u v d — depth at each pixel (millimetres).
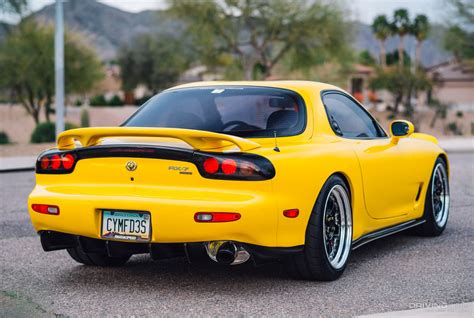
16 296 4637
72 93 37000
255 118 4938
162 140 4684
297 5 36031
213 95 5219
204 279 5027
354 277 5070
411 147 6270
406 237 6738
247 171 4324
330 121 5246
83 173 4637
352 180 5133
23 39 34125
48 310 4289
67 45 35344
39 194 4719
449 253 5961
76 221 4582
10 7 33344
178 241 4395
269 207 4355
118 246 4645
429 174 6535
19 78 33844
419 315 4086
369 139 5750
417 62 71625
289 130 4879
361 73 66250
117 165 4527
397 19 74875
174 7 35750
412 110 51688
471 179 12344
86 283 4996
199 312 4203
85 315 4176
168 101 5289
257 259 4547
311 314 4141
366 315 4086
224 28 36969
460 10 37938
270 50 39344
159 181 4438
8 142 32406
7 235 7086
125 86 71812
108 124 49906
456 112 61250
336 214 5055
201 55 36875
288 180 4469
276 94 5145
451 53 39969
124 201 4430
